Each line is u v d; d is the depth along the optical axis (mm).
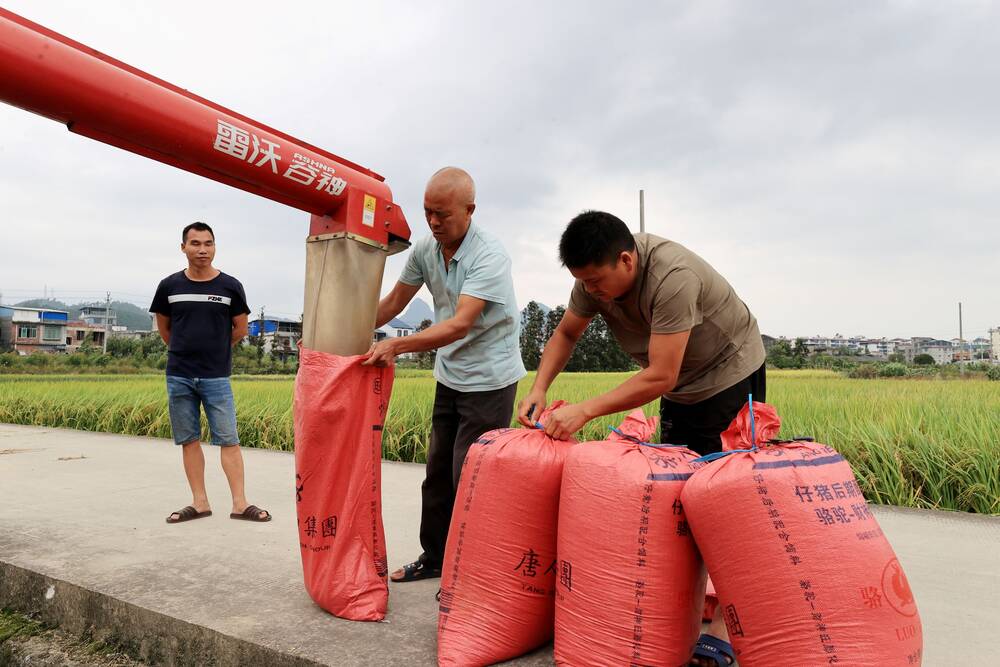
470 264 2410
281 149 1956
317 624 1978
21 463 5336
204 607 2088
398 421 6363
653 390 1896
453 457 2502
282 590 2275
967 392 8930
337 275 2109
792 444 1706
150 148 1784
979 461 4250
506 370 2490
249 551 2770
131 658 2068
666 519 1620
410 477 4949
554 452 1866
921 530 3484
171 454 5988
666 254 1938
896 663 1401
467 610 1824
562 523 1724
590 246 1811
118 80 1657
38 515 3357
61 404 9406
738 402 2170
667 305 1881
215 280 3527
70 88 1582
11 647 2145
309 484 2064
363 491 2086
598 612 1622
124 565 2508
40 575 2369
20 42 1512
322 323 2105
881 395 8312
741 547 1510
